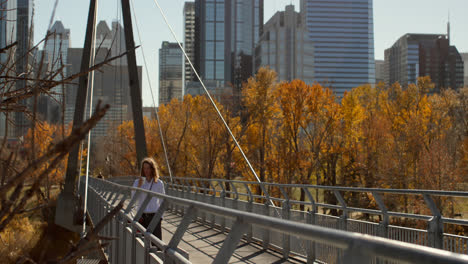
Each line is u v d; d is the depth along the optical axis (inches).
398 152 1865.2
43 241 78.2
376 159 2007.9
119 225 331.0
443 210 1066.1
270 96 2112.5
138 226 245.1
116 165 1973.4
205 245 420.8
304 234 70.2
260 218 92.2
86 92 729.6
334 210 1814.7
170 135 2461.9
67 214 783.1
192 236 488.7
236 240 104.0
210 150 2282.2
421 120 1940.2
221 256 107.1
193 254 366.3
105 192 614.5
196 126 2348.7
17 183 60.5
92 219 772.6
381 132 2033.7
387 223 315.0
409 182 1785.2
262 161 2149.4
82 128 59.7
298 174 2086.6
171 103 2541.8
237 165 2239.2
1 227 63.3
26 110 112.3
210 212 132.7
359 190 335.0
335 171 2295.8
